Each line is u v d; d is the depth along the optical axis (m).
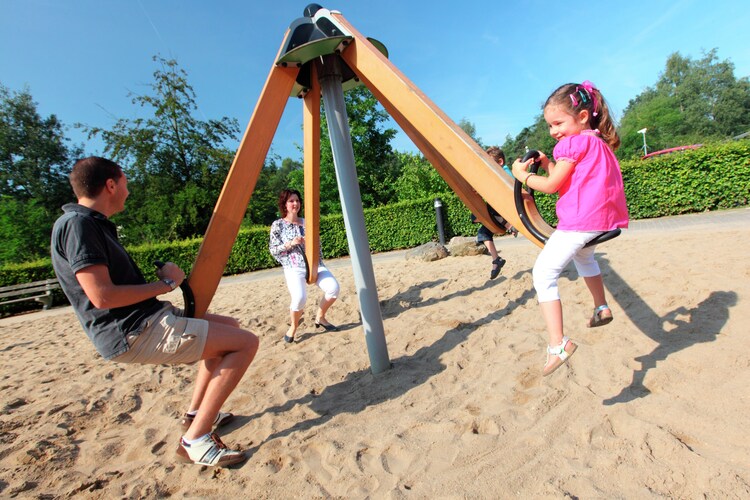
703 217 10.04
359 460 2.29
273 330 5.29
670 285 3.91
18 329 8.98
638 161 11.66
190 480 2.34
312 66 3.28
